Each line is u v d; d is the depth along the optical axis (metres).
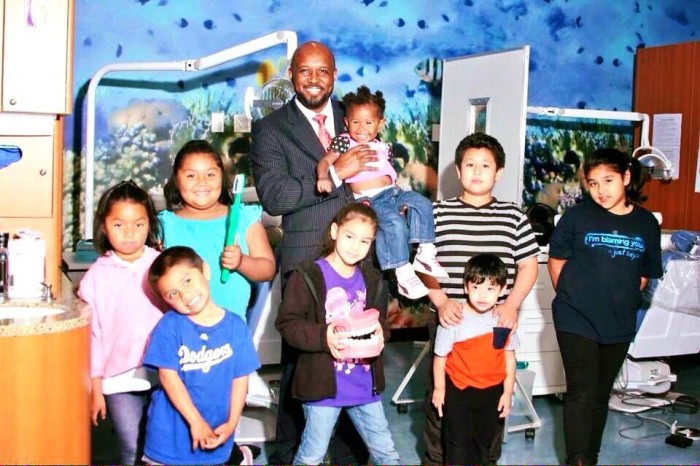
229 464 2.49
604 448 3.47
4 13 2.55
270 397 3.59
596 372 2.95
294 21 4.90
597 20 5.59
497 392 2.79
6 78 2.56
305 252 2.84
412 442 3.46
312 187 2.80
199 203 2.72
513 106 4.09
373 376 2.60
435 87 5.26
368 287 2.65
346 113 2.93
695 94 5.16
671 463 3.31
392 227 2.80
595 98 5.62
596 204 3.04
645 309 4.05
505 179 4.14
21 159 2.65
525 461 3.31
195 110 4.71
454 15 5.26
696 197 5.11
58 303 2.40
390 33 5.12
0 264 2.49
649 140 5.43
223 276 2.71
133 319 2.56
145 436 2.51
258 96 3.87
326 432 2.56
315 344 2.47
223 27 4.75
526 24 5.43
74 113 4.48
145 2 4.58
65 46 2.61
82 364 2.27
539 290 4.03
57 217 2.70
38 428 2.17
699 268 4.09
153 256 2.64
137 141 4.61
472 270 2.75
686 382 4.59
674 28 5.80
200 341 2.37
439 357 2.78
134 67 3.98
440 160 4.62
